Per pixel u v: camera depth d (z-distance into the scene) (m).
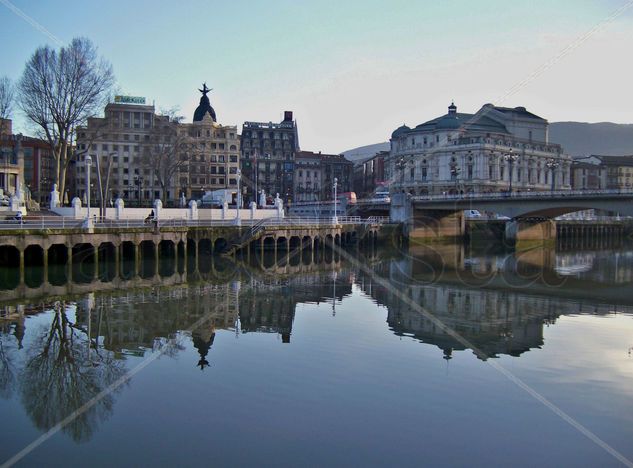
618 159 171.88
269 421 14.83
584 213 146.88
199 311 29.22
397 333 24.70
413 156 143.88
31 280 39.12
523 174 142.12
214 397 16.42
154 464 12.54
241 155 154.75
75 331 24.30
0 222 44.34
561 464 12.77
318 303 32.56
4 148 101.12
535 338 24.34
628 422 15.08
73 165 124.06
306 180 161.88
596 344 23.31
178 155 103.25
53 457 12.88
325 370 19.02
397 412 15.51
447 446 13.57
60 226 46.44
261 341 22.86
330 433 14.16
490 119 149.00
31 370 18.92
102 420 14.81
